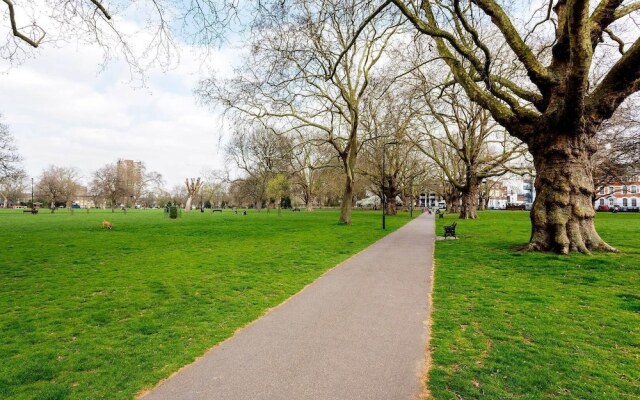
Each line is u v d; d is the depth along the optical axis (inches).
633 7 488.4
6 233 879.1
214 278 378.6
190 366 178.2
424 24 468.8
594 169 1375.5
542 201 507.8
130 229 1030.4
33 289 335.9
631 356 184.5
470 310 263.4
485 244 646.5
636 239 679.1
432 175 2436.0
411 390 153.9
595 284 335.0
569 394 149.0
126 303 288.4
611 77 461.7
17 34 424.5
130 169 3804.1
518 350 192.2
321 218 1694.1
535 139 506.6
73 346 203.5
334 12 486.0
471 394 149.6
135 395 151.9
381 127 1212.5
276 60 668.1
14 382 162.2
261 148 2320.4
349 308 271.3
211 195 4271.7
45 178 3740.2
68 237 797.2
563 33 478.0
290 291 323.0
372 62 1064.2
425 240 730.8
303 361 182.2
